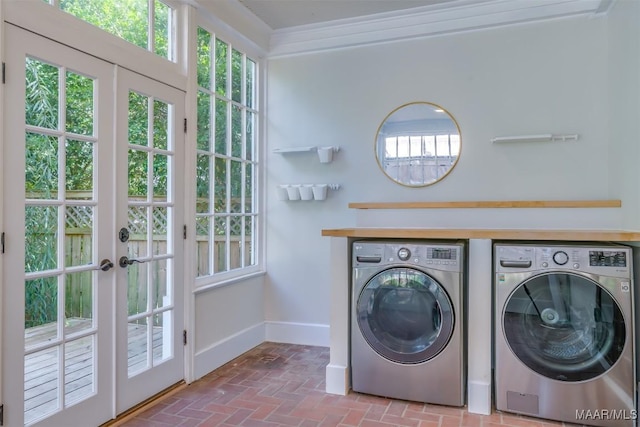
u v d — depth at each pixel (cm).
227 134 331
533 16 303
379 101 346
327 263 360
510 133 312
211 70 310
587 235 222
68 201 200
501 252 234
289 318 371
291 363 317
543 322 227
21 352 179
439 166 328
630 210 255
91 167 212
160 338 259
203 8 286
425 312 245
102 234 217
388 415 234
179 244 272
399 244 250
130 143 235
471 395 239
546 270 225
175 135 269
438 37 329
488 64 318
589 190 296
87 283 210
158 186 257
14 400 176
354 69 353
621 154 269
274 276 375
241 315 341
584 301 221
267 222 376
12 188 175
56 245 195
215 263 316
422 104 334
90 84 212
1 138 171
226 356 318
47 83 190
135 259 237
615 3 278
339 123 357
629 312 213
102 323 217
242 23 330
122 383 229
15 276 177
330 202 359
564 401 223
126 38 236
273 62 377
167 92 262
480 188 319
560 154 302
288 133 372
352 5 317
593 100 296
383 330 254
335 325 267
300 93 368
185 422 225
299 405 246
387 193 343
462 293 242
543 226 298
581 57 298
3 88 171
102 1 221
